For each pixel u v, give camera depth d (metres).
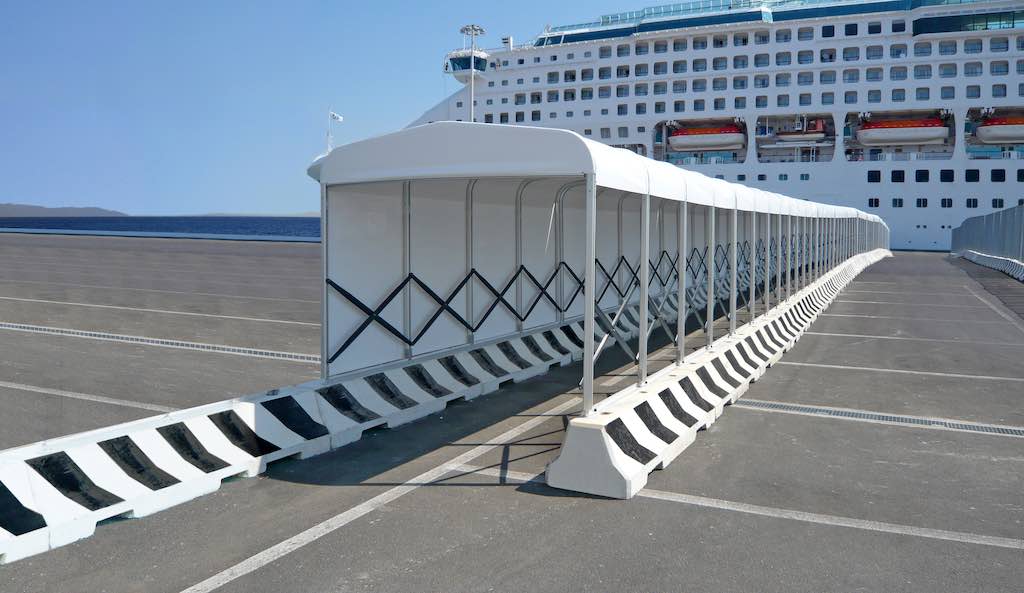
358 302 6.81
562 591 3.51
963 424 6.75
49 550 3.99
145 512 4.50
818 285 16.89
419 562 3.83
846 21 43.66
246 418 5.54
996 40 42.06
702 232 15.86
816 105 44.69
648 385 6.29
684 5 48.72
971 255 37.91
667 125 47.28
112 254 34.25
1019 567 3.80
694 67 46.41
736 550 3.98
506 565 3.79
